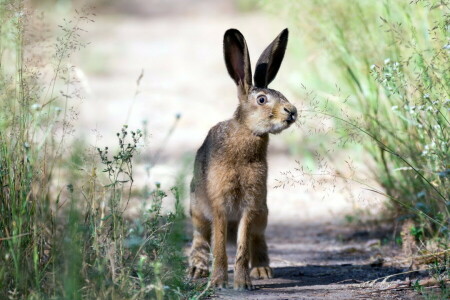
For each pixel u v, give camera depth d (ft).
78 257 25.81
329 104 43.21
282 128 31.55
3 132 29.14
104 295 25.00
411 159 36.47
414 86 33.76
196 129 68.64
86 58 98.58
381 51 41.01
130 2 154.20
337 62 44.83
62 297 24.32
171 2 156.46
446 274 31.07
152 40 118.73
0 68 30.53
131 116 71.72
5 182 28.19
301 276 33.99
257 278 33.65
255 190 31.96
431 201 36.01
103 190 31.22
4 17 30.35
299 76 64.80
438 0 35.58
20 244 26.50
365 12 43.09
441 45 34.45
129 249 30.81
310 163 56.13
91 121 68.64
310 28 48.88
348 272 34.32
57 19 81.92
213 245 32.14
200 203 33.27
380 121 40.09
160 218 32.60
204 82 89.66
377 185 46.37
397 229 41.06
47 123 34.17
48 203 29.27
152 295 26.76
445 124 33.40
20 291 25.14
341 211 48.24
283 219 47.83
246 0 139.74
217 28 128.88
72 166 32.09
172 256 29.99
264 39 101.04
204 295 29.17
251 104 31.83
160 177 49.65
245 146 31.63
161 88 85.61
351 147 48.29
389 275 33.01
